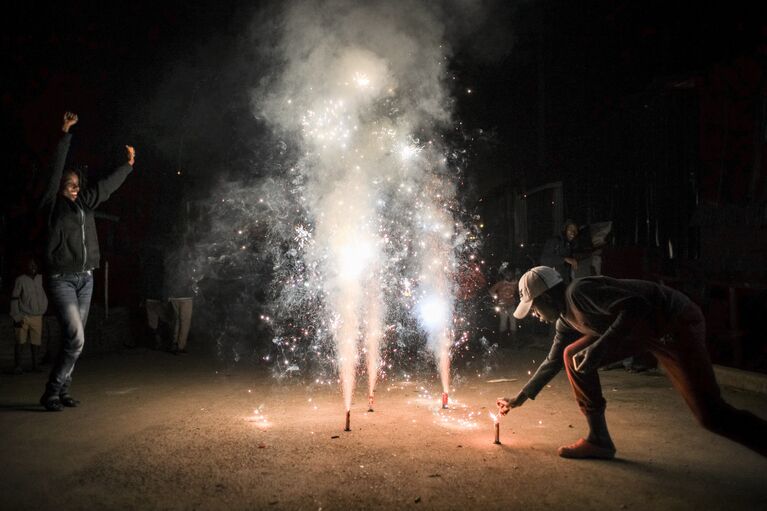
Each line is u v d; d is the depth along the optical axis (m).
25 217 12.73
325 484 4.75
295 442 5.88
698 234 11.06
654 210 12.31
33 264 10.34
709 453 5.50
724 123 10.45
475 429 6.39
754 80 9.95
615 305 4.77
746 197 10.04
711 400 4.69
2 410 7.35
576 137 15.89
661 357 4.88
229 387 9.08
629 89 13.63
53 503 4.42
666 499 4.43
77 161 14.49
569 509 4.27
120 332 13.34
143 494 4.58
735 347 8.99
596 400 5.28
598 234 11.69
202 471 5.06
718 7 11.09
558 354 5.63
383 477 4.89
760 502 4.38
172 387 9.06
